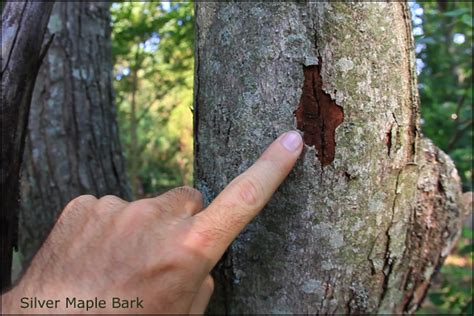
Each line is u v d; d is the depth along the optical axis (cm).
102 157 86
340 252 40
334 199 39
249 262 41
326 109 38
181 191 37
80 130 84
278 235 40
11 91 46
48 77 82
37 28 48
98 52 88
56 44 83
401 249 43
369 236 41
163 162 232
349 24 38
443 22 103
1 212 47
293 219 40
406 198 42
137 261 34
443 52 107
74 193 82
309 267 40
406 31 40
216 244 35
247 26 39
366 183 39
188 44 132
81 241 35
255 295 42
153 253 34
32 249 80
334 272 41
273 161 36
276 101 38
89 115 85
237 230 35
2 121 46
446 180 45
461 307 80
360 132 38
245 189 35
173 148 236
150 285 33
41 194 81
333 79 38
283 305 41
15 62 46
